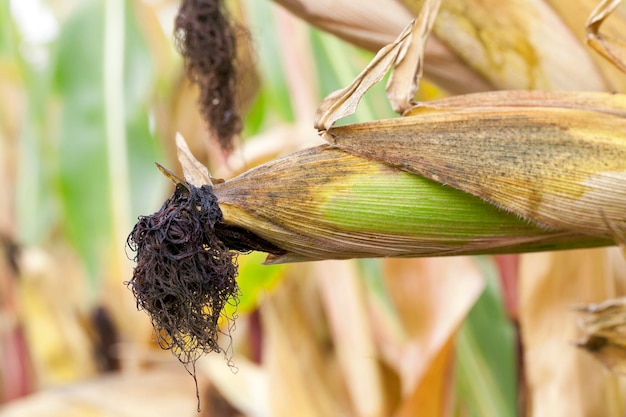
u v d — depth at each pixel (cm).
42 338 185
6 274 194
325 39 116
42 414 128
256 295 112
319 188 57
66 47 140
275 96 125
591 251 84
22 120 197
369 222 57
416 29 59
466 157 57
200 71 76
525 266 87
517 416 109
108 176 134
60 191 136
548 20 67
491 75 68
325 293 107
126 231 133
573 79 68
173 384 139
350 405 127
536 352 86
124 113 137
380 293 121
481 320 113
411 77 59
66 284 188
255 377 124
